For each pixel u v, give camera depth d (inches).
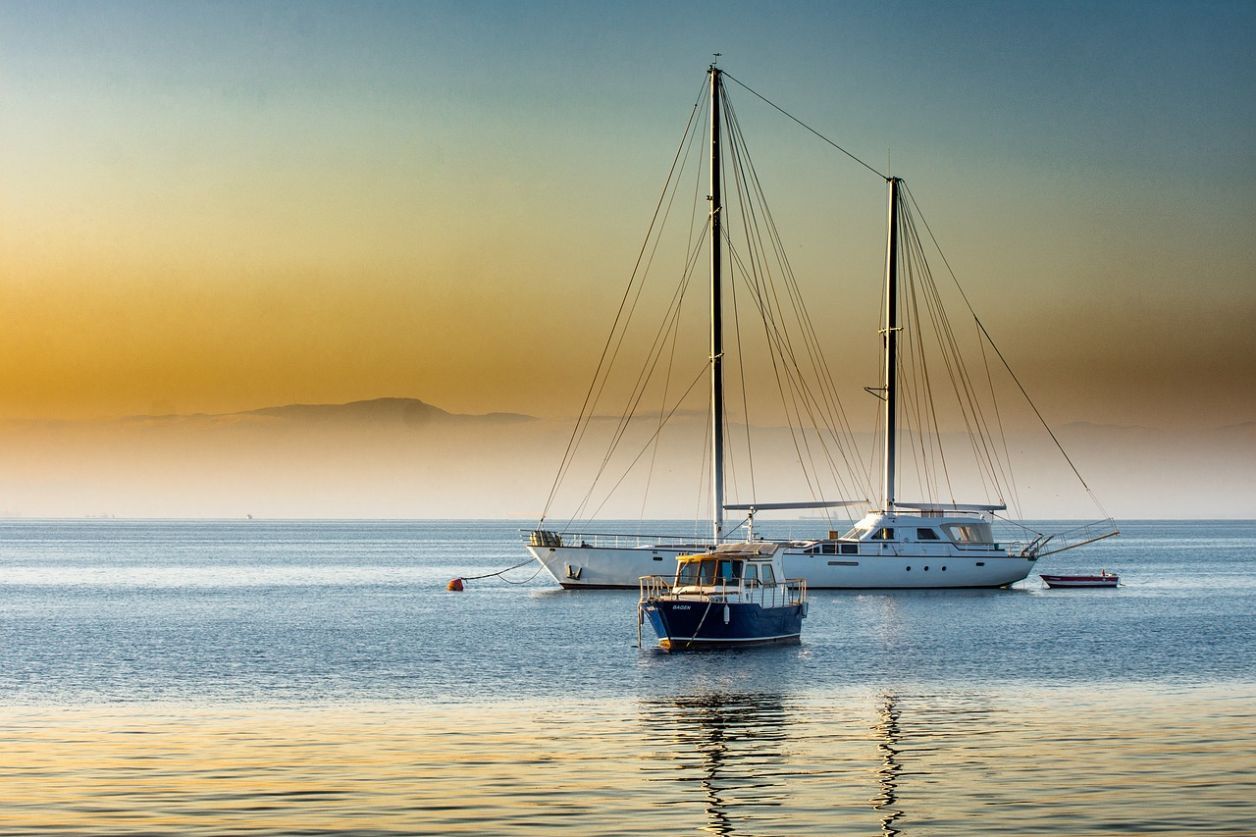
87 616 3690.9
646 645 2706.7
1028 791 1371.8
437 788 1395.2
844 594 3885.3
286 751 1588.3
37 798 1352.1
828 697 1996.8
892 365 4168.3
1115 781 1412.4
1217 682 2159.2
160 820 1272.1
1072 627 3122.5
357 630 3169.3
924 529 3996.1
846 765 1499.8
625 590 4079.7
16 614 3769.7
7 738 1680.6
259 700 2001.7
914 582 3969.0
